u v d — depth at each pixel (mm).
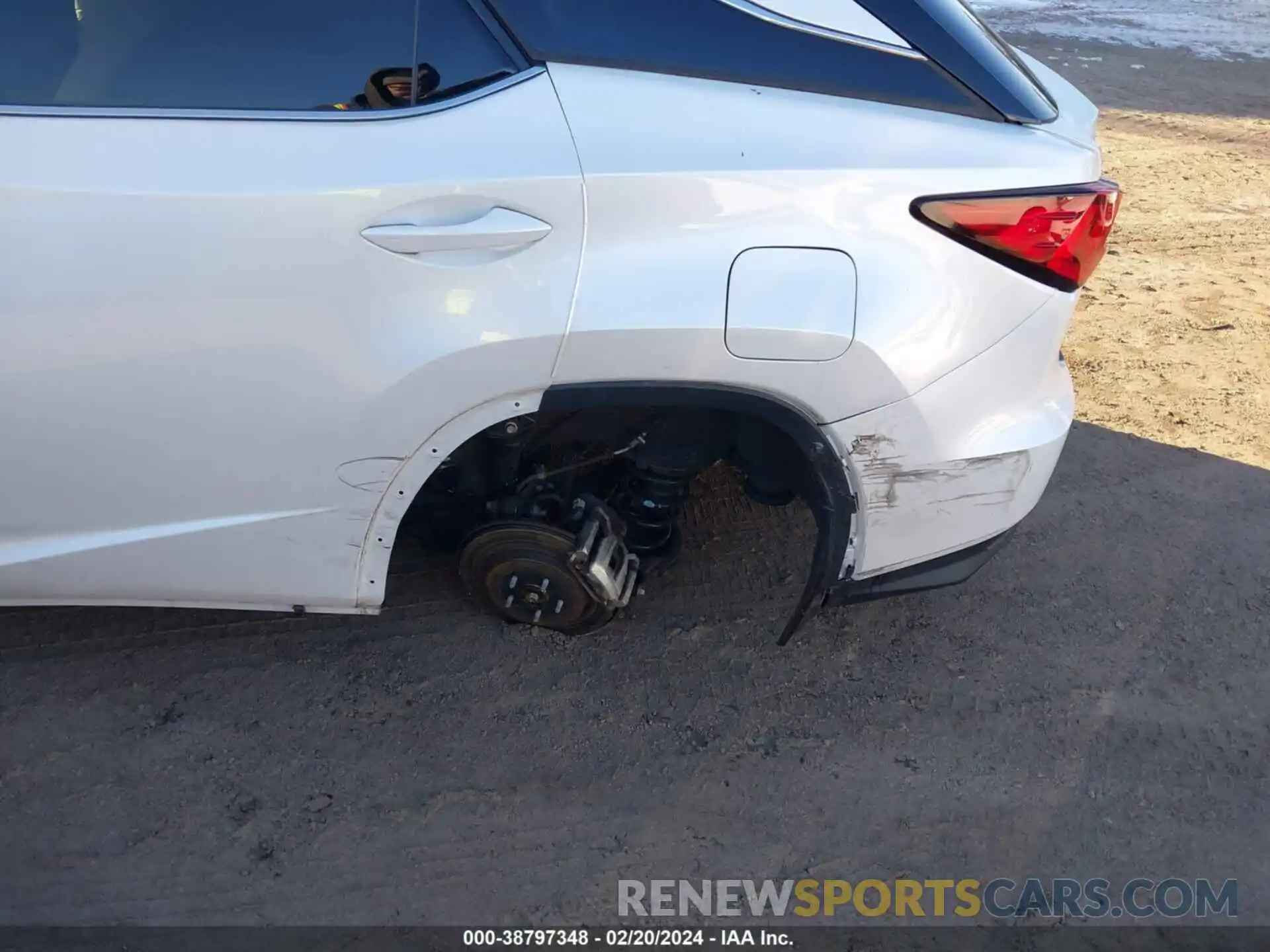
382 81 1954
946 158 2021
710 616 2824
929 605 2906
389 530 2229
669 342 1973
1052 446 2307
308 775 2342
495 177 1896
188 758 2361
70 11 1943
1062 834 2293
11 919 2025
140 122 1922
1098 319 4762
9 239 1909
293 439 2082
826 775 2402
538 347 1972
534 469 2529
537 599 2568
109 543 2221
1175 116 8023
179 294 1938
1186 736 2533
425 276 1937
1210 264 5402
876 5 2084
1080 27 10922
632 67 1992
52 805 2242
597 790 2346
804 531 3133
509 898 2117
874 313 1996
